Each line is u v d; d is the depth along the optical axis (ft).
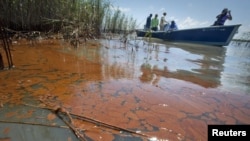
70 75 9.32
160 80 9.62
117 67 11.64
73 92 7.31
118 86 8.26
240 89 9.12
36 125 5.15
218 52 23.99
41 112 5.78
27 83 7.90
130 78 9.55
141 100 7.04
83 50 17.15
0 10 17.88
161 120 5.79
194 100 7.39
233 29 27.37
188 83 9.49
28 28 20.56
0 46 14.85
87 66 11.27
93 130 5.09
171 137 5.07
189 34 32.48
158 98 7.31
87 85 8.11
